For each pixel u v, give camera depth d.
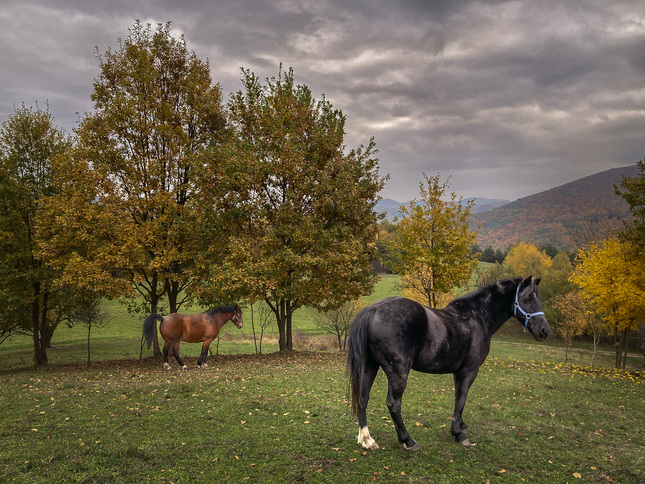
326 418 7.57
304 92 20.23
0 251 19.80
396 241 22.33
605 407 9.52
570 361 39.09
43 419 7.60
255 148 18.83
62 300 20.44
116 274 19.12
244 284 16.89
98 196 18.05
